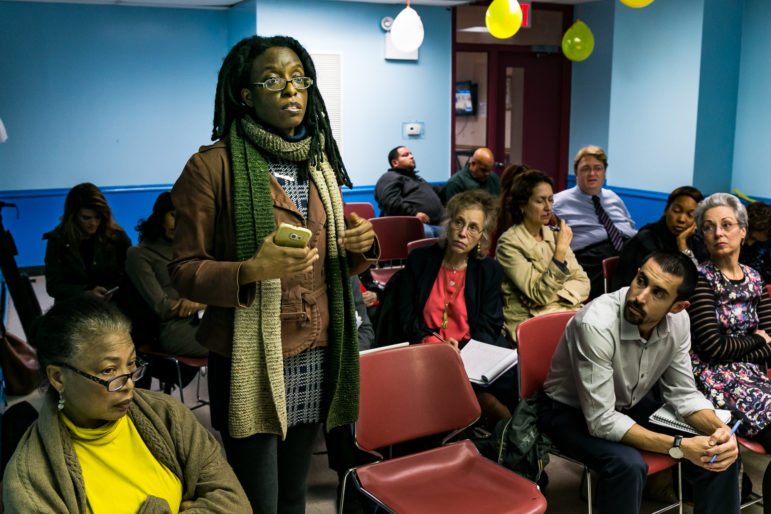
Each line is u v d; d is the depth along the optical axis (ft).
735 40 18.90
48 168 22.45
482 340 9.75
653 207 20.51
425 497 6.52
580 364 7.37
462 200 9.78
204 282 4.51
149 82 23.38
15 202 22.13
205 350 10.13
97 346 4.40
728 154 19.52
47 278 11.72
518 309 11.05
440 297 9.94
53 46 21.93
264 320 4.81
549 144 27.27
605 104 25.32
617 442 7.25
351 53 22.71
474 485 6.80
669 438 7.04
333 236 5.19
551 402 8.04
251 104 4.87
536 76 26.43
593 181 14.53
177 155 24.18
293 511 5.89
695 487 7.51
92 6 22.24
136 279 10.21
